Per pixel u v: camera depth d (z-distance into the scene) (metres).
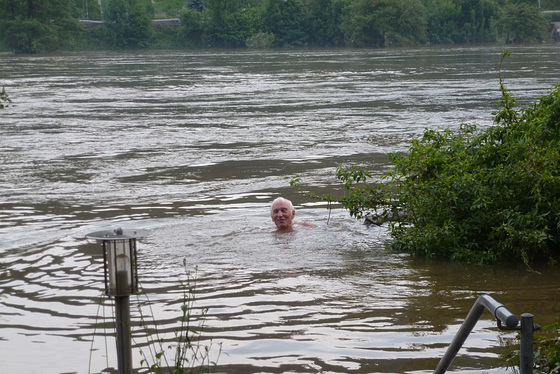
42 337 7.92
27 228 12.59
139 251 11.16
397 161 12.57
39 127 27.33
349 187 12.85
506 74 49.16
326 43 109.44
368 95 37.41
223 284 9.65
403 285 9.66
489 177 11.70
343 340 7.75
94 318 8.48
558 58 66.50
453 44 105.38
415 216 11.84
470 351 7.41
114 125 27.56
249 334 7.93
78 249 11.28
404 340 7.74
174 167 18.48
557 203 11.08
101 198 14.98
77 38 110.69
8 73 60.53
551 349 7.07
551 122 12.23
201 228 12.52
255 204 14.27
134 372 6.97
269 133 24.62
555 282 9.80
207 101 36.38
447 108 30.78
